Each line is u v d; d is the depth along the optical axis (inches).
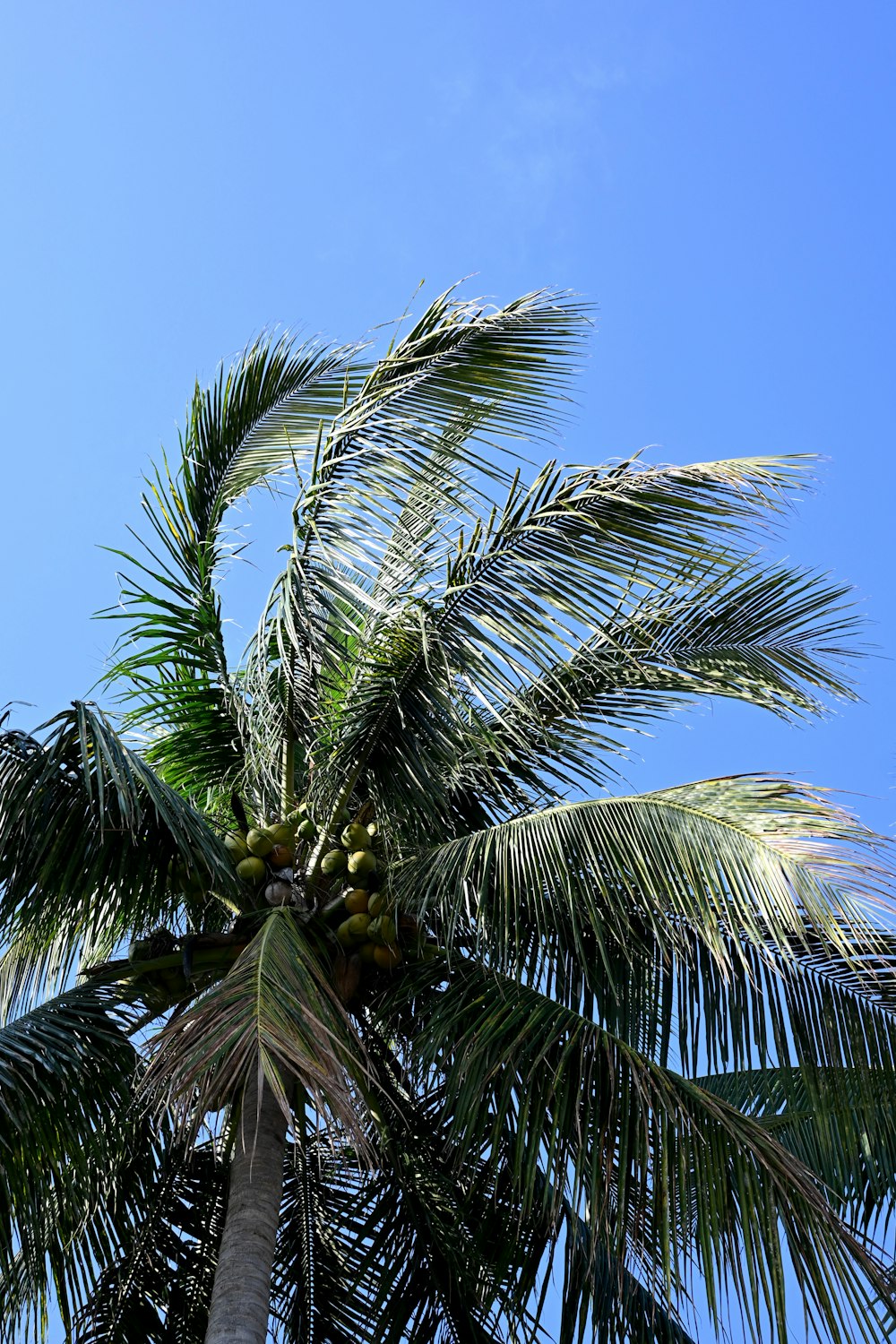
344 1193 326.0
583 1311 291.6
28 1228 276.2
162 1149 324.2
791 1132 327.0
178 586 330.6
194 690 337.7
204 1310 316.5
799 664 325.4
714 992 284.2
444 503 304.8
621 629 319.3
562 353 322.7
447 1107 257.6
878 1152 309.3
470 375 319.6
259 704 306.3
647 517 291.1
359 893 291.9
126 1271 315.9
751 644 329.1
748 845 254.7
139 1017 287.3
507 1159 286.8
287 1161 329.1
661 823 269.0
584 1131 252.2
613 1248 265.6
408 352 319.3
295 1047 225.5
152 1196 323.3
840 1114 278.7
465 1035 264.5
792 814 258.5
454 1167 304.5
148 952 290.0
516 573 293.3
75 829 286.4
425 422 314.2
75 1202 294.8
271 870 297.1
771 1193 241.9
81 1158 276.2
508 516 295.1
